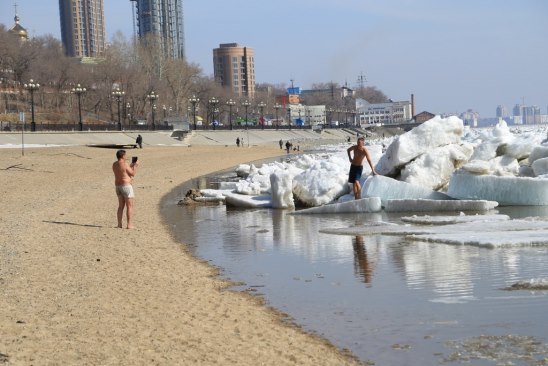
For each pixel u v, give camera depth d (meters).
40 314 8.70
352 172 20.03
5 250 13.66
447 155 20.72
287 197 21.33
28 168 43.12
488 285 9.45
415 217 16.75
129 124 115.19
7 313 8.75
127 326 8.17
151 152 72.75
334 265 11.72
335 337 7.65
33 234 15.97
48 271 11.62
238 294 9.96
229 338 7.69
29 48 137.00
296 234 15.70
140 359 6.88
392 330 7.77
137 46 150.12
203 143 111.25
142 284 10.67
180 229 17.55
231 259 12.92
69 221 18.64
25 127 84.69
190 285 10.62
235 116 191.38
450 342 7.21
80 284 10.61
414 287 9.67
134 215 20.72
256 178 25.06
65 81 137.38
